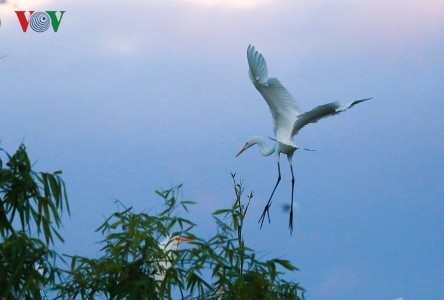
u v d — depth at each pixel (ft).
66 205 32.22
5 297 30.94
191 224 33.37
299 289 33.19
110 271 32.60
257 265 33.30
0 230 32.17
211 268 33.17
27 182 31.65
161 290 32.89
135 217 32.96
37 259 31.48
